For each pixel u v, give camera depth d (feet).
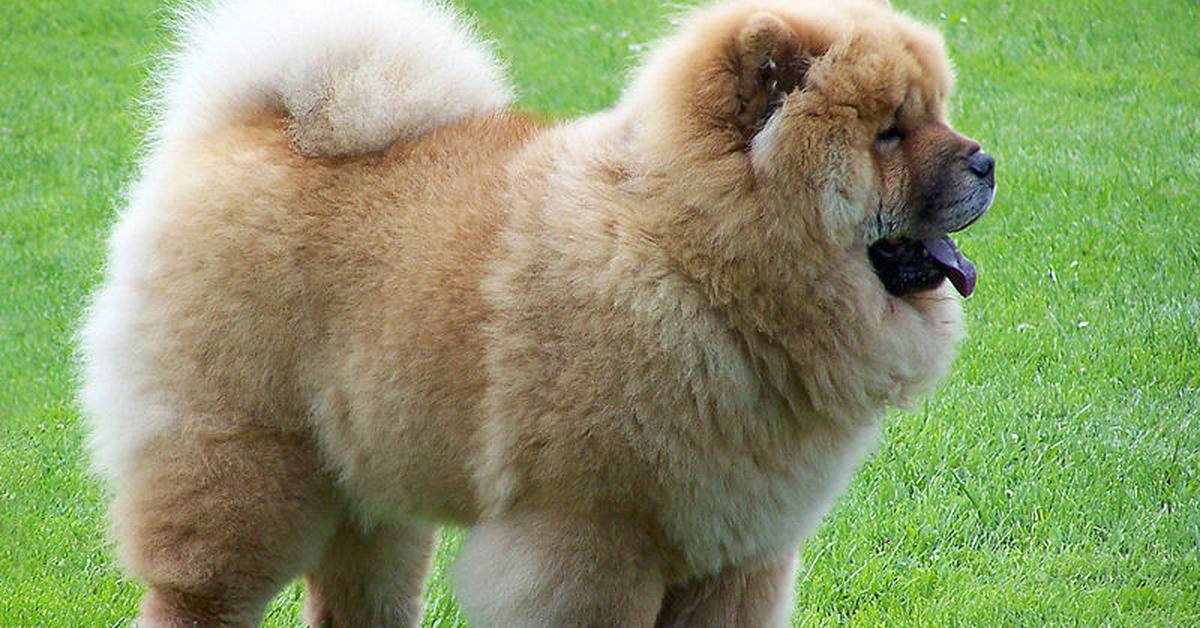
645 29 55.77
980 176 15.79
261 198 17.74
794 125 15.30
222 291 17.62
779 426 16.14
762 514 16.48
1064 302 31.50
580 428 15.71
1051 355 29.01
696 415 15.67
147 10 60.03
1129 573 21.72
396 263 16.98
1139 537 22.49
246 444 17.81
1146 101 46.26
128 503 18.57
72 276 35.50
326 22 18.21
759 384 15.93
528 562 16.43
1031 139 42.70
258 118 18.76
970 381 28.12
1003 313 30.91
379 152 18.02
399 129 18.13
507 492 16.51
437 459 17.07
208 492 17.90
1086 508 23.32
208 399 17.84
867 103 15.53
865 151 15.64
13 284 35.01
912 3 57.21
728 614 17.61
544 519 16.42
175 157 18.83
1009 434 25.73
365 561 20.11
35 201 41.11
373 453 17.46
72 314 33.01
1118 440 25.45
